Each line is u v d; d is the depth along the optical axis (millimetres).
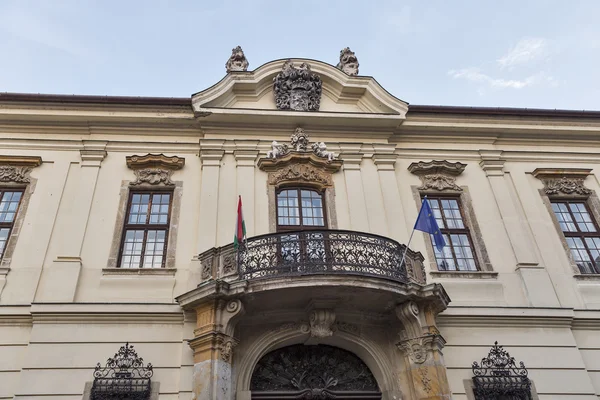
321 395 8664
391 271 8539
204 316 8281
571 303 9984
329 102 12430
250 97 12156
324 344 9227
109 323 8609
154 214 10383
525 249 10570
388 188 11148
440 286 8586
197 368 7883
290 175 10977
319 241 8586
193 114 11438
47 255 9430
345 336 8898
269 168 11055
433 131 12281
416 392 8180
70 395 7855
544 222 11219
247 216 10266
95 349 8320
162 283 9219
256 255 8578
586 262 10820
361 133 11977
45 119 11156
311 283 7953
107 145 11086
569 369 9031
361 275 8094
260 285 8016
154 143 11250
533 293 9898
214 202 10336
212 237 9828
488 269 10281
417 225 9211
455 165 11688
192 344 8133
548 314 9539
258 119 11500
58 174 10586
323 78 12570
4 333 8461
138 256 9781
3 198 10305
